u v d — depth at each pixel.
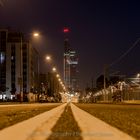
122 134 14.32
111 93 151.38
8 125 19.73
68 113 36.72
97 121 23.11
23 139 12.69
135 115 32.09
